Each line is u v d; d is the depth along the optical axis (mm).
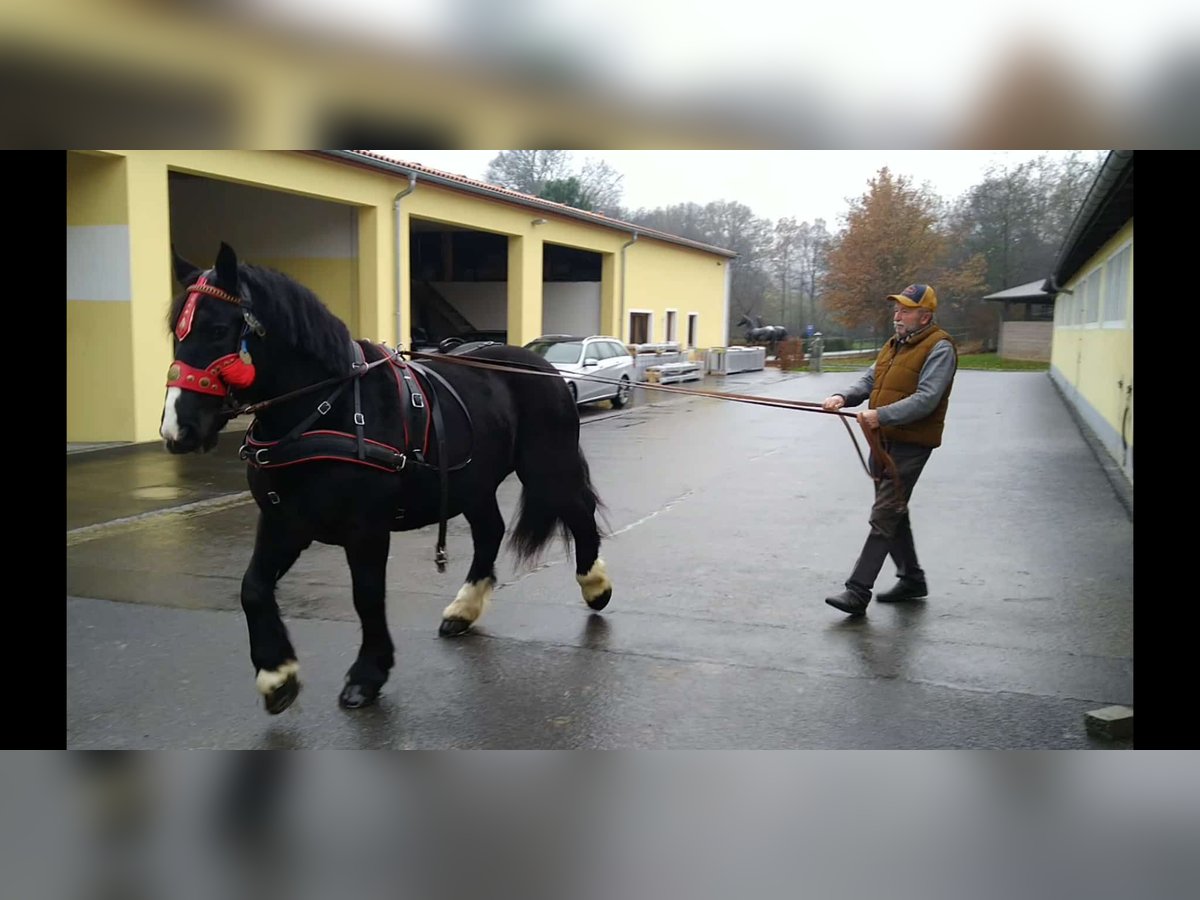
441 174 17922
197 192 18828
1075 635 4977
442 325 26719
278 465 3658
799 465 11719
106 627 5109
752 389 26172
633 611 5434
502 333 27156
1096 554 6820
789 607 5520
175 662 4582
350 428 3771
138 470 10406
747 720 3926
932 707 4055
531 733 3807
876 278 43844
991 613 5383
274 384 3645
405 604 5590
